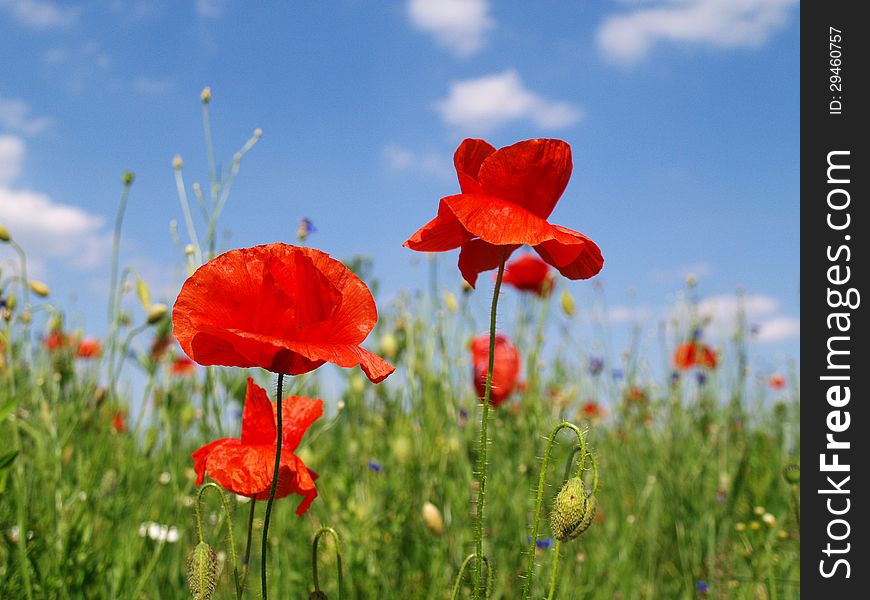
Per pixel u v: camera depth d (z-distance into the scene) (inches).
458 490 29.0
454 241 17.1
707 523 33.1
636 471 39.8
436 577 26.5
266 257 14.2
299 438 17.2
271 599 24.3
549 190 16.2
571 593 27.4
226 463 16.3
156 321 26.6
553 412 35.6
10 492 24.5
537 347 33.4
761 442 42.3
